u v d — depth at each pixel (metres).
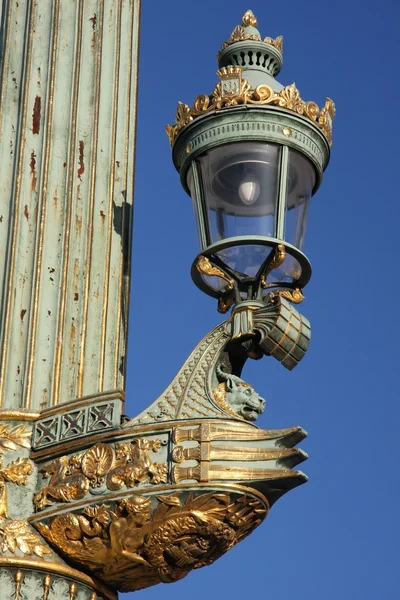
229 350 7.15
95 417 7.02
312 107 7.44
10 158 8.02
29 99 8.12
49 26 8.38
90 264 7.75
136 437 6.81
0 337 7.55
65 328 7.55
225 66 7.82
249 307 7.07
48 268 7.69
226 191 7.30
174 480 6.63
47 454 7.09
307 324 7.09
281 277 7.27
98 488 6.80
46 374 7.45
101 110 8.16
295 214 7.38
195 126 7.38
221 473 6.60
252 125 7.29
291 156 7.38
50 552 6.98
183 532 6.68
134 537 6.74
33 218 7.82
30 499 7.06
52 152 7.98
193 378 6.97
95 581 7.04
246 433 6.69
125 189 8.07
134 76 8.44
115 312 7.71
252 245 7.17
